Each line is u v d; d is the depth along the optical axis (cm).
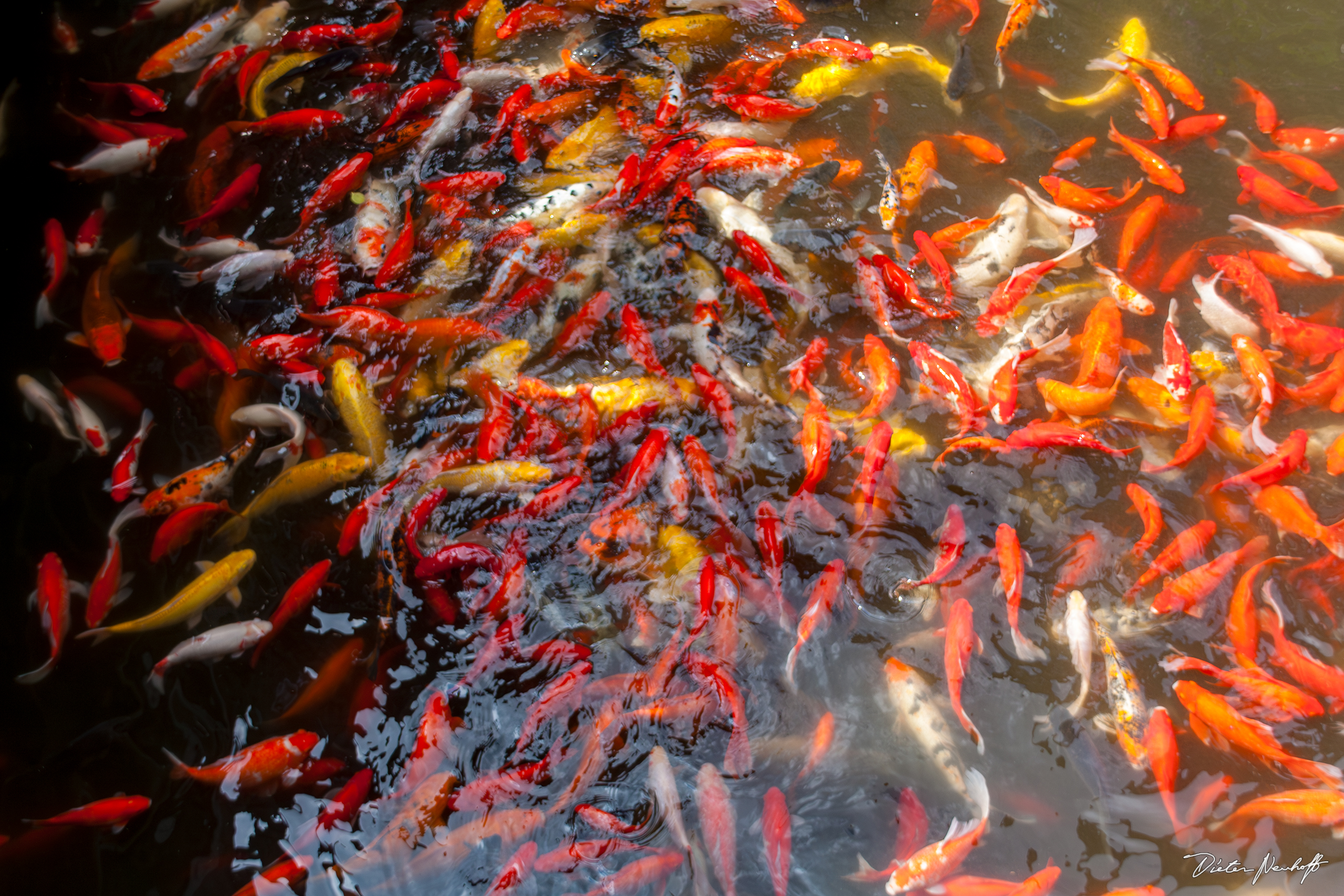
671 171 338
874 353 291
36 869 211
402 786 221
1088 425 280
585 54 389
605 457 277
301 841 214
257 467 275
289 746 223
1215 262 315
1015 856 208
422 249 328
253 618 249
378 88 374
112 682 238
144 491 270
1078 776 220
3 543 260
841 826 213
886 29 409
